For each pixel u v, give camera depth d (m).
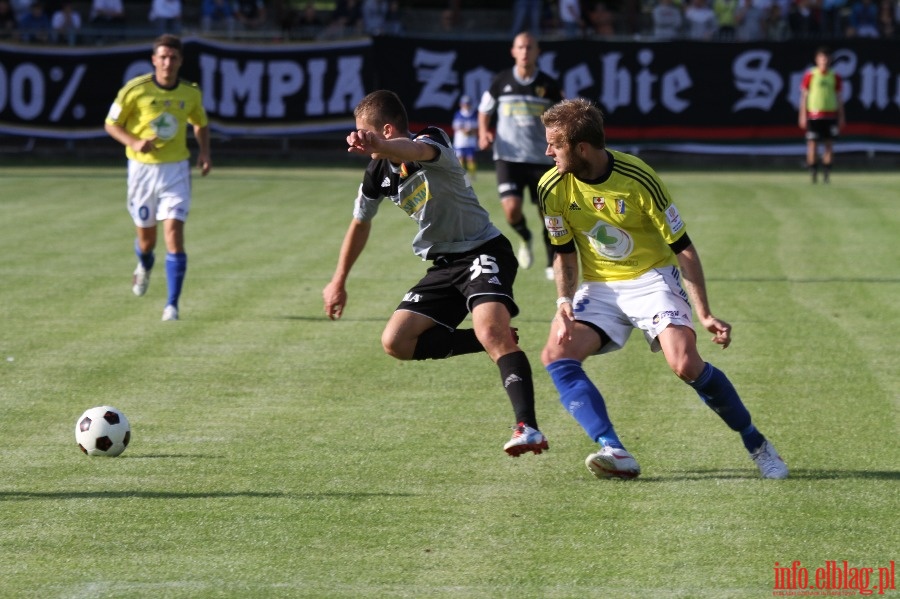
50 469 15.41
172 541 12.70
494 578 11.66
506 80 31.00
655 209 14.23
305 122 66.69
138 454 16.16
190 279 31.34
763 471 14.89
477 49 65.75
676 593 11.27
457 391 19.78
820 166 67.31
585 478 14.96
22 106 65.81
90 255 35.22
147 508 13.80
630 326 15.15
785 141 66.62
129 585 11.48
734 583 11.52
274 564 12.04
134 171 26.45
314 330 24.89
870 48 65.94
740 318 25.98
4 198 50.00
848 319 25.77
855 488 14.42
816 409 18.41
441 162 14.80
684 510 13.66
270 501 14.07
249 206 48.50
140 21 80.19
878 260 34.34
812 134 58.69
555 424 17.78
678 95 66.38
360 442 16.72
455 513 13.62
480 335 14.96
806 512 13.55
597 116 14.12
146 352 22.72
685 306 14.81
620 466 14.52
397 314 15.78
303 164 68.25
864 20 75.69
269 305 27.75
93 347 23.12
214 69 65.88
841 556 12.22
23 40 65.56
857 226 42.03
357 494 14.34
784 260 34.47
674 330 14.48
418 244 15.89
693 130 66.62
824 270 32.62
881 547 12.46
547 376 20.94
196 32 67.62
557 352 14.88
